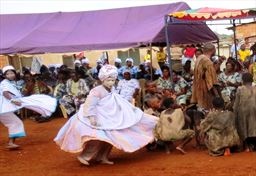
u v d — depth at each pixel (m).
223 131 7.92
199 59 8.81
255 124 8.02
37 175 7.45
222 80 11.40
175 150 8.66
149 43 13.02
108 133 7.43
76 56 22.08
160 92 11.27
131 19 15.14
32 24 16.80
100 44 14.05
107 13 16.03
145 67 17.52
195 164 7.43
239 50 18.23
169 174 6.90
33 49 14.90
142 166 7.56
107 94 7.73
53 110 9.95
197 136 8.69
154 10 15.02
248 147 8.22
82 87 14.70
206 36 15.75
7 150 9.78
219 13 10.74
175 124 8.09
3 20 17.19
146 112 9.31
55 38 15.35
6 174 7.65
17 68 22.77
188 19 11.45
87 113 7.45
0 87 9.58
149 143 8.20
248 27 15.07
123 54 23.55
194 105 9.05
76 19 16.38
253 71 10.51
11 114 9.70
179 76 12.48
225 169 6.96
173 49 21.00
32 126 13.51
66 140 7.62
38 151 9.50
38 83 15.62
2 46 15.34
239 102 8.20
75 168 7.74
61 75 15.41
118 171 7.33
